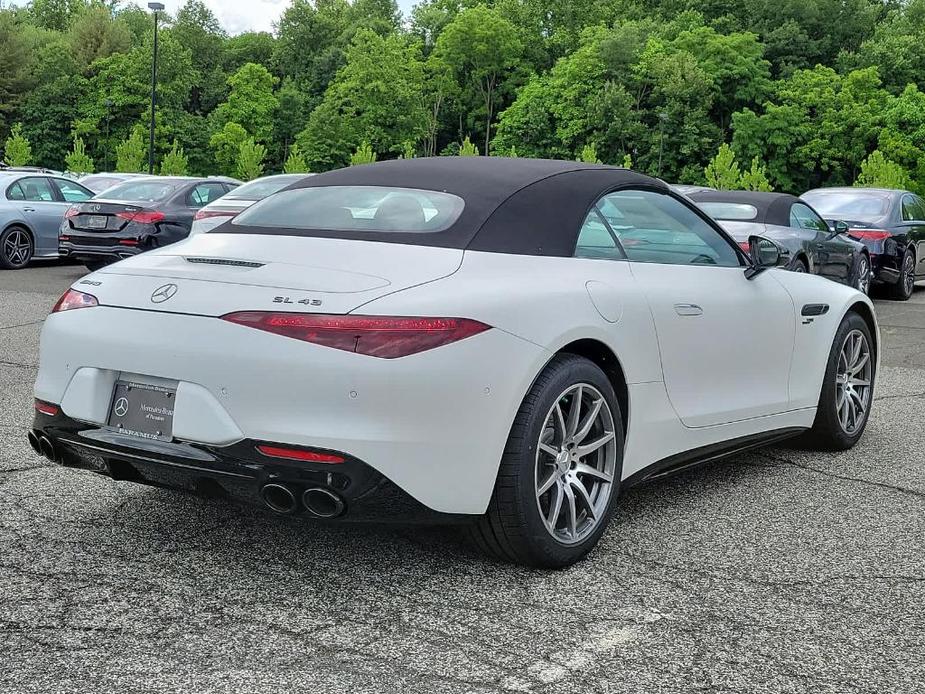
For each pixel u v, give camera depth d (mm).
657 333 3680
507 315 3061
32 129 100625
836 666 2586
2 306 10414
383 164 3961
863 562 3416
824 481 4516
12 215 14648
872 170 48688
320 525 3678
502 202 3441
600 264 3564
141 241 12984
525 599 3014
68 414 3176
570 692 2408
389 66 108875
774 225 10117
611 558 3410
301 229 3414
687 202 4246
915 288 16344
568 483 3311
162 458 2982
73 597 2947
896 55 99688
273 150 115000
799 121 94812
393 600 2984
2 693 2334
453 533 3621
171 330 2986
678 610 2953
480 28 116250
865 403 5246
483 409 2963
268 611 2879
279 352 2834
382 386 2799
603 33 104188
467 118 120750
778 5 114688
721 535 3691
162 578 3121
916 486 4445
